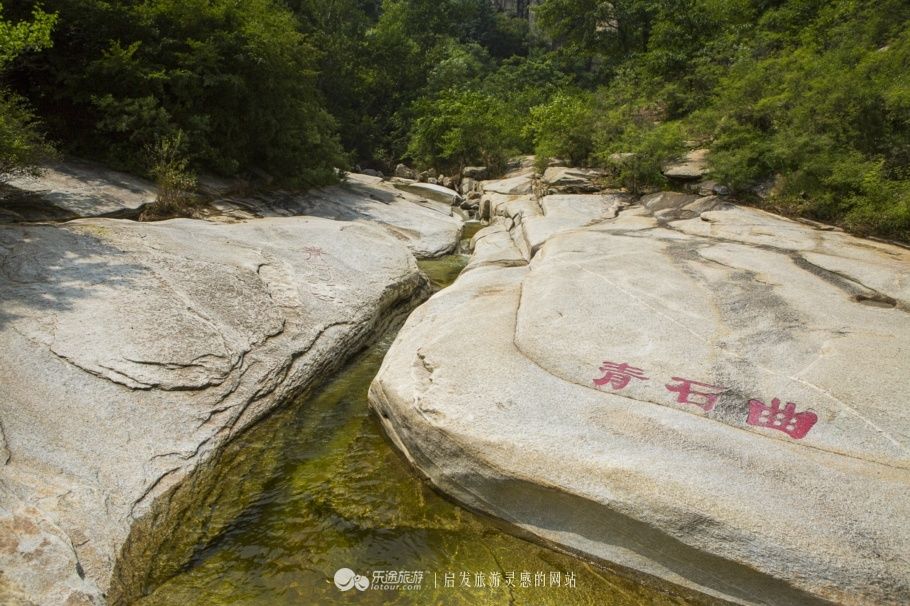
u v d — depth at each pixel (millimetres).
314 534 4363
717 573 3688
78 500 3754
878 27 15484
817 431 4266
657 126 15148
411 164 32594
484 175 25156
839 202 10719
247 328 6363
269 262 8125
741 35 20359
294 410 6078
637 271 7395
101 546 3590
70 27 11539
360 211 15656
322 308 7516
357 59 33375
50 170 10430
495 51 57844
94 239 7086
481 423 4516
